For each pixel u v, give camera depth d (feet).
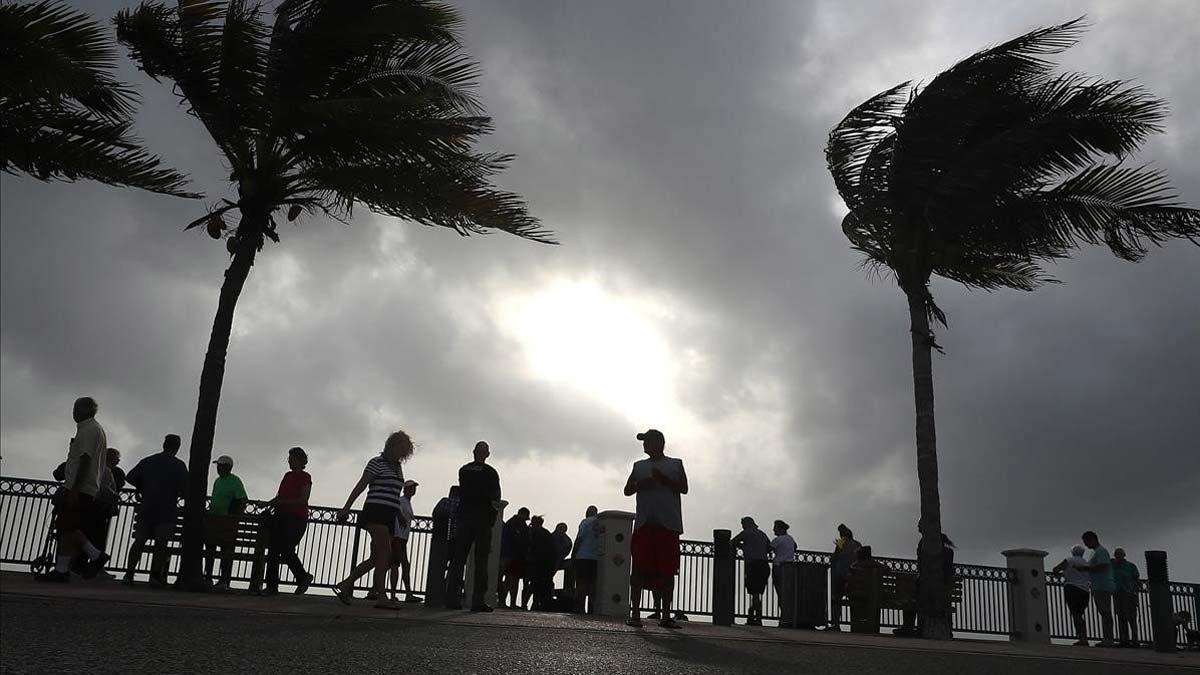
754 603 51.29
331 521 44.93
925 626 44.21
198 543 35.78
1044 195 48.49
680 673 16.16
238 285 38.96
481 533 34.22
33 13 36.55
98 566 35.63
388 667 13.85
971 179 45.32
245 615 22.15
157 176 37.29
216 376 37.68
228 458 40.11
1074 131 46.29
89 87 37.24
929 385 47.73
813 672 18.29
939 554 45.09
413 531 47.52
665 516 28.86
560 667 15.52
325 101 36.60
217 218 39.96
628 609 48.29
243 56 38.50
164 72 38.32
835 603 51.37
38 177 36.68
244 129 39.17
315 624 20.76
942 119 46.88
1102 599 51.26
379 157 38.50
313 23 38.99
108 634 15.30
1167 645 47.21
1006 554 55.67
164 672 11.74
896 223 48.65
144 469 36.94
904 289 49.44
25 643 13.41
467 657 15.92
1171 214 46.37
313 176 39.14
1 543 41.19
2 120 36.22
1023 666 23.75
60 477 36.76
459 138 38.70
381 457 30.17
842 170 49.98
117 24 37.52
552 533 54.80
